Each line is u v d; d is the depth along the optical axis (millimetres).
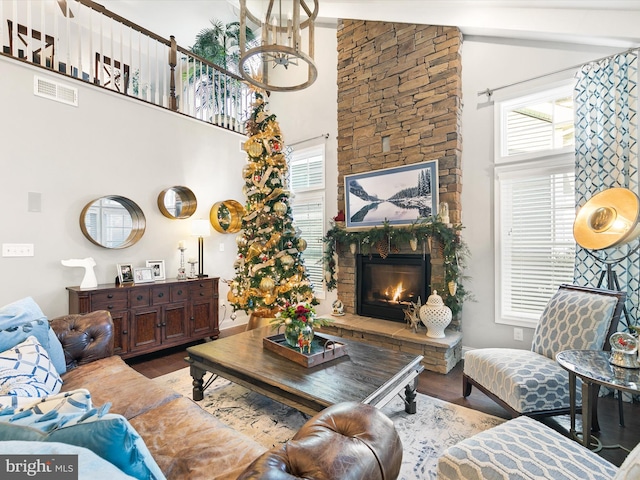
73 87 3512
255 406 2535
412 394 2391
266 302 3578
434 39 3812
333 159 5023
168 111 4398
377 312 4188
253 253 3650
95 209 3697
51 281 3328
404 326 3811
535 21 2986
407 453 1957
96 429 759
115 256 3852
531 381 2041
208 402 2596
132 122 4023
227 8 6520
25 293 3166
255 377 2043
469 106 3688
